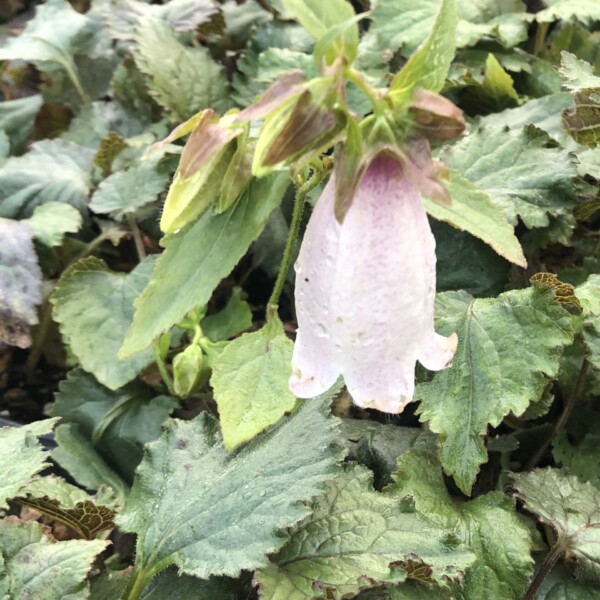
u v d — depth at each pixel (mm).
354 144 118
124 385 264
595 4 292
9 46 340
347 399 240
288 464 180
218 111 308
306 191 163
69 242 299
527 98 290
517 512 209
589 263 249
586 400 235
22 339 258
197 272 166
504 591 180
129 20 325
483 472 228
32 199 295
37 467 183
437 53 120
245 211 161
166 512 183
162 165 282
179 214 151
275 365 176
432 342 136
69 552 171
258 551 167
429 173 117
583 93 225
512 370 196
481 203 171
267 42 312
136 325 171
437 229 255
